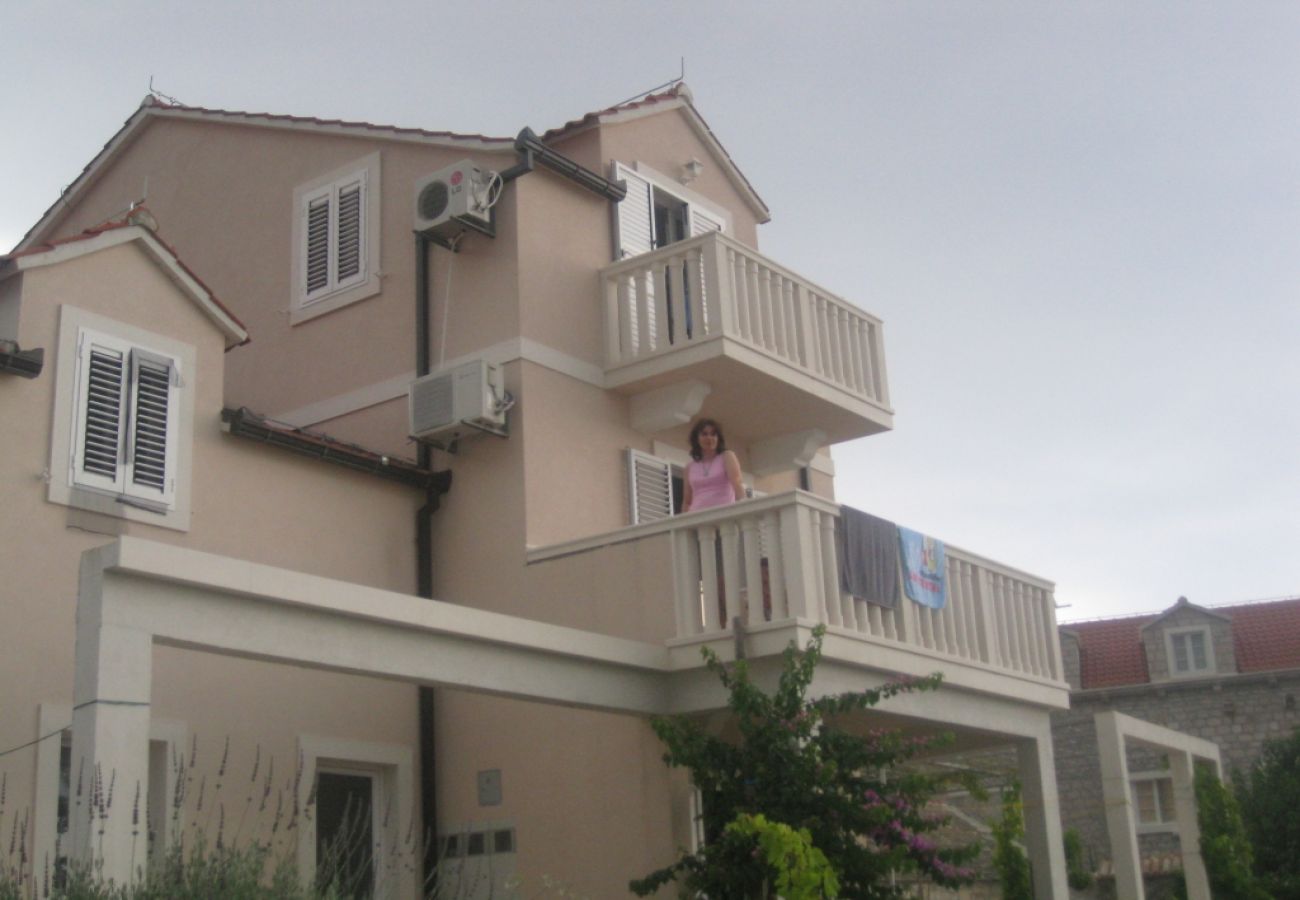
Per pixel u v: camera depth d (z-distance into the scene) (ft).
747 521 37.06
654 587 38.11
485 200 43.52
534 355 42.91
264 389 48.49
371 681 40.19
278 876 26.37
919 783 32.83
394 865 37.22
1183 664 106.63
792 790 31.94
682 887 35.88
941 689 41.11
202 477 37.32
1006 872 49.73
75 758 24.27
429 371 44.47
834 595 37.01
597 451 44.01
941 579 42.06
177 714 35.06
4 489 32.96
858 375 49.03
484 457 42.57
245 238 50.83
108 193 56.29
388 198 47.34
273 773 36.83
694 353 43.14
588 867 38.29
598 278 46.01
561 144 48.85
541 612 40.11
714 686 36.40
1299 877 79.15
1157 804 101.35
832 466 55.47
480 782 40.63
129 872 23.81
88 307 35.81
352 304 47.06
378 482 41.98
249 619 27.27
